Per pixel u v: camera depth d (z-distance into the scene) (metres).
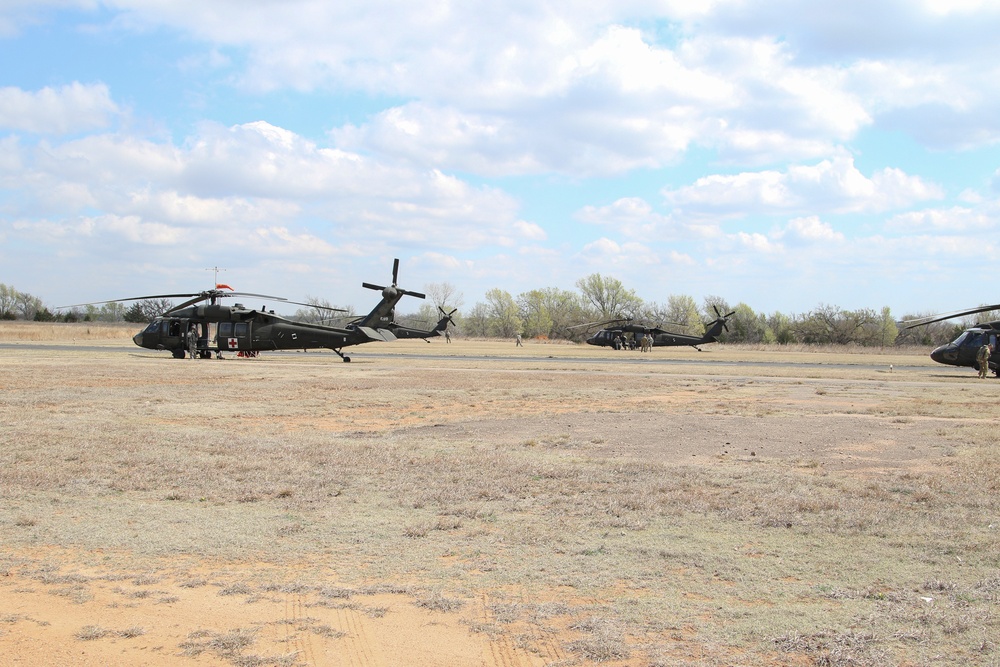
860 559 7.02
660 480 10.51
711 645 5.16
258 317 40.53
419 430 15.27
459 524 8.15
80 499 9.07
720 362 48.12
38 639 5.22
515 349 70.06
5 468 10.55
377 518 8.39
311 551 7.19
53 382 24.25
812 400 22.14
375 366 37.22
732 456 12.65
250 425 15.88
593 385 27.14
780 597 6.07
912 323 34.25
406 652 5.08
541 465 11.51
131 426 14.86
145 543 7.38
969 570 6.71
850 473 11.20
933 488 10.02
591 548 7.34
